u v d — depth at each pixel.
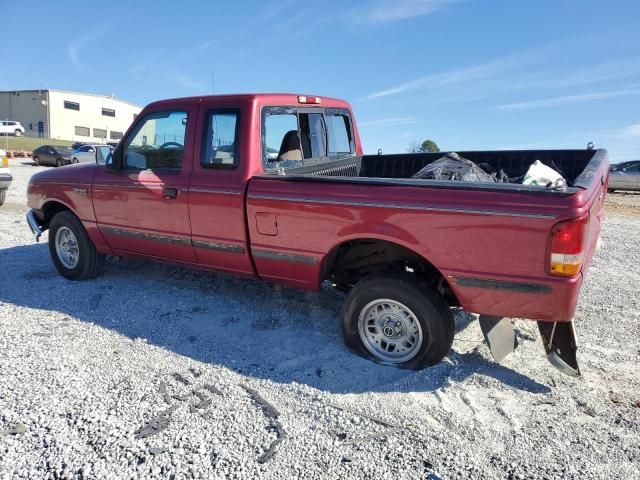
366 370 3.62
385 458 2.70
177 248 4.57
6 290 5.17
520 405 3.19
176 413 3.05
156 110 4.54
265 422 3.00
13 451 2.69
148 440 2.80
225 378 3.48
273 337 4.16
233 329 4.29
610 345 4.08
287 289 5.26
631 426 2.97
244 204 4.02
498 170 5.27
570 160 4.89
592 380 3.50
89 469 2.57
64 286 5.31
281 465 2.64
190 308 4.72
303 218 3.77
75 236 5.32
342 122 5.79
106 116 70.00
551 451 2.76
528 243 3.03
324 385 3.42
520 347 4.00
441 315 3.47
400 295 3.52
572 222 2.90
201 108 4.27
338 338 4.15
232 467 2.62
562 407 3.17
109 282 5.44
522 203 3.01
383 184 3.44
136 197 4.66
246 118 4.05
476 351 3.91
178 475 2.55
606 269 6.53
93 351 3.82
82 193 5.10
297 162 4.74
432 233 3.30
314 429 2.95
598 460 2.68
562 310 3.07
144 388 3.31
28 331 4.14
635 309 4.92
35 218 5.73
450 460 2.69
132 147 4.76
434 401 3.23
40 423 2.92
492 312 3.28
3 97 64.62
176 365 3.65
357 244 4.02
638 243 8.48
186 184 4.31
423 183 3.31
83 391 3.25
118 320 4.43
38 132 64.00
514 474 2.59
